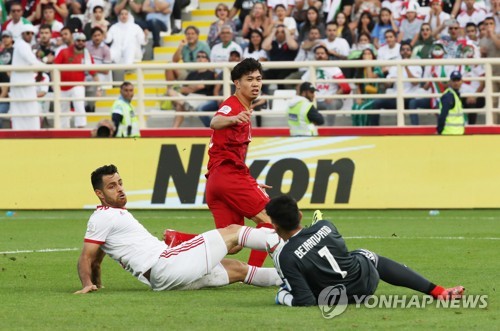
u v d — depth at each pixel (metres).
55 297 32.34
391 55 72.44
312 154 61.62
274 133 68.19
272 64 67.50
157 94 77.06
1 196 63.47
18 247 46.72
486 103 67.94
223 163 35.12
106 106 77.25
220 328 26.75
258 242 32.62
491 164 61.22
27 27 76.25
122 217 32.84
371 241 47.38
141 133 69.06
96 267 34.25
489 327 26.75
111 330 26.83
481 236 48.78
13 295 32.97
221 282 33.41
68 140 63.34
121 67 69.00
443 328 26.62
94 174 33.16
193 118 74.12
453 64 67.12
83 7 80.38
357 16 74.06
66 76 72.81
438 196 61.12
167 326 27.17
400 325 26.97
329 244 28.97
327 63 67.19
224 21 76.88
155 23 80.06
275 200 29.02
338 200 61.31
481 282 34.97
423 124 71.94
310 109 63.31
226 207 35.41
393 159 61.47
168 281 32.75
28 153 63.56
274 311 28.97
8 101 70.94
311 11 73.31
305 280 29.09
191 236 33.72
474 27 73.06
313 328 26.56
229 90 68.69
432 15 72.88
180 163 62.00
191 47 74.00
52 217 59.56
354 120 72.00
